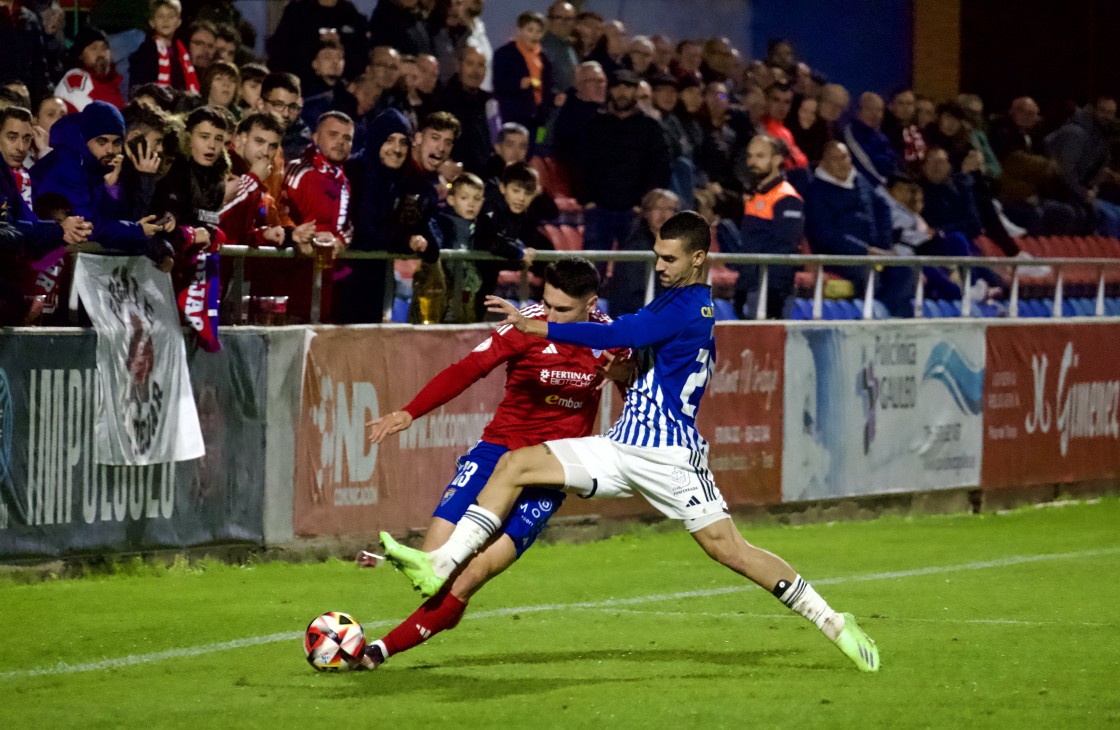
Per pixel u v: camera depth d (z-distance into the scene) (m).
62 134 24.62
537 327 17.70
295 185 28.33
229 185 27.48
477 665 19.59
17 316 24.42
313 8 34.81
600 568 29.12
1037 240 53.81
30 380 24.45
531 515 19.00
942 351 39.56
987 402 40.72
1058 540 34.38
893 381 38.44
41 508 24.75
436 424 30.70
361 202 29.12
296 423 28.38
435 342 30.55
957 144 50.50
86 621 22.17
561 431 19.88
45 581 24.91
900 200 44.94
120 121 24.84
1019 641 21.61
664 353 18.52
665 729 15.91
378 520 29.78
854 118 51.00
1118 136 59.56
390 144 29.05
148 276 25.92
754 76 44.50
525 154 35.81
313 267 28.62
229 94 30.12
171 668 19.20
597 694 17.67
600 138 36.94
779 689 18.06
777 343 35.94
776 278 37.84
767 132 44.16
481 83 36.28
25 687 18.02
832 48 56.38
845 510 37.66
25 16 29.92
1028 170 54.59
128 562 26.05
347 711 16.66
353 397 29.23
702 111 42.38
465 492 19.64
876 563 30.36
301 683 18.25
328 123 28.30
